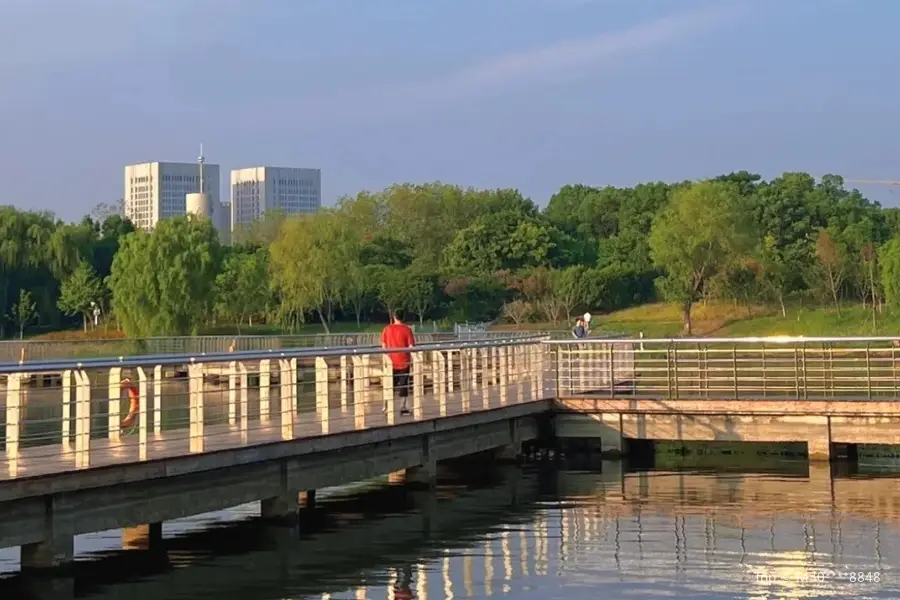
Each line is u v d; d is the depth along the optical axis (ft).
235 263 244.83
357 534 58.08
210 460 50.75
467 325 233.55
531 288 267.39
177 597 45.85
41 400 120.78
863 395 107.04
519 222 307.17
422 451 68.39
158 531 55.62
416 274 270.67
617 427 84.79
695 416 83.15
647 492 69.87
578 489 71.36
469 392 76.33
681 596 45.55
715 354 146.00
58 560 44.96
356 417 62.59
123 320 222.07
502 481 74.74
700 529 58.13
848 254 252.21
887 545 53.88
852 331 221.87
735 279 249.96
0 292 255.09
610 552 53.36
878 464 79.97
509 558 52.44
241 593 46.50
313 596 46.06
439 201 364.99
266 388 58.49
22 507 43.73
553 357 93.76
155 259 219.61
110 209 360.48
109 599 45.39
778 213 304.09
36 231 263.29
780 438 81.30
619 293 269.44
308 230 247.91
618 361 91.30
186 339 179.83
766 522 59.62
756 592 45.98
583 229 364.38
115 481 46.32
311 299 244.83
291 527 56.85
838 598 44.98
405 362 68.95
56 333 256.93
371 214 354.33
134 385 59.36
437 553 53.62
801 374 94.79
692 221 243.81
